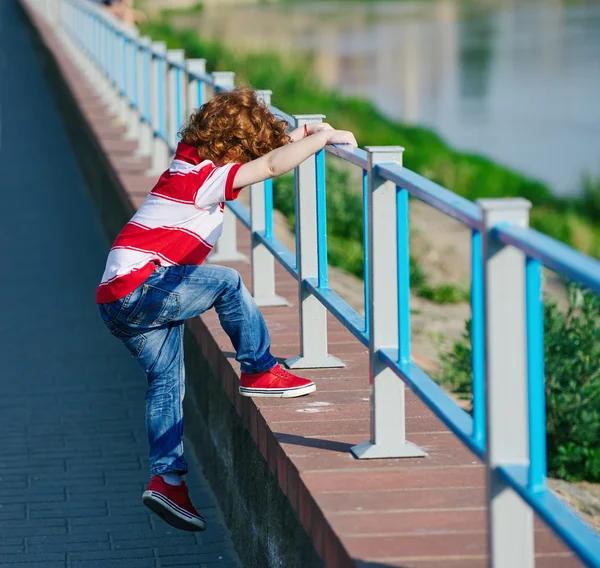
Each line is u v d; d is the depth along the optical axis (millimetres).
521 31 71812
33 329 8289
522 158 30250
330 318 5785
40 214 12648
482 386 2787
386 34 70312
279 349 5090
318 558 3379
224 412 5016
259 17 83688
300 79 35938
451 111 39938
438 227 15625
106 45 15406
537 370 2492
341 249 12305
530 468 2506
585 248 19484
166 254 3904
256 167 3777
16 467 5617
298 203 4691
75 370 7301
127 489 5363
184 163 3910
